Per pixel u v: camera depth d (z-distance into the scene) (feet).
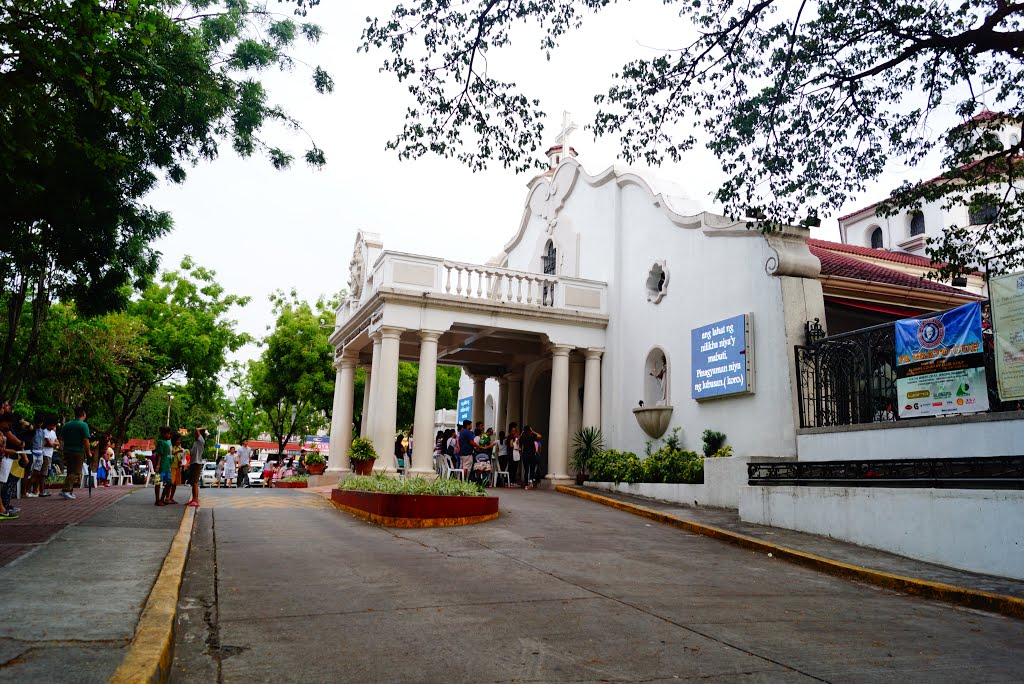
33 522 32.45
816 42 33.19
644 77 34.83
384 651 16.11
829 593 24.67
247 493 57.98
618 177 66.64
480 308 61.82
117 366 85.20
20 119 24.89
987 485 27.99
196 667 14.98
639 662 15.70
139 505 43.91
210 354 108.47
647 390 60.13
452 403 135.13
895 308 50.24
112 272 39.32
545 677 14.56
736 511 42.39
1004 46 29.60
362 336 68.80
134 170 35.70
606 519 41.50
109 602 17.25
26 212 32.94
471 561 27.63
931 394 35.42
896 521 31.04
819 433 41.47
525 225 84.43
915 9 31.42
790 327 45.93
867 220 88.33
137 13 23.88
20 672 11.84
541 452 78.33
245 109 35.70
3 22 21.57
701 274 54.70
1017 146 35.01
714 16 34.01
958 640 18.95
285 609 19.89
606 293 66.95
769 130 34.71
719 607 21.45
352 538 33.14
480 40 31.07
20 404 76.69
